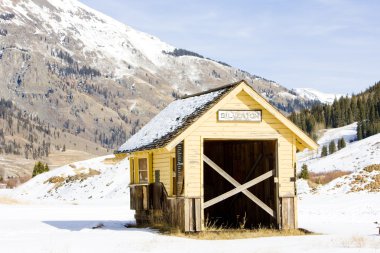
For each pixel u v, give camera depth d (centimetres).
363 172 5741
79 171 9219
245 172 2858
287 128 2477
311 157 14850
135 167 2927
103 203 5903
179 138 2331
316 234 2417
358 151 11581
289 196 2464
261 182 2681
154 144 2470
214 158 3050
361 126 16850
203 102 2523
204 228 2377
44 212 4141
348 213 3794
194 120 2355
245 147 2852
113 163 9456
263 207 2467
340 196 5041
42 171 11181
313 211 3975
